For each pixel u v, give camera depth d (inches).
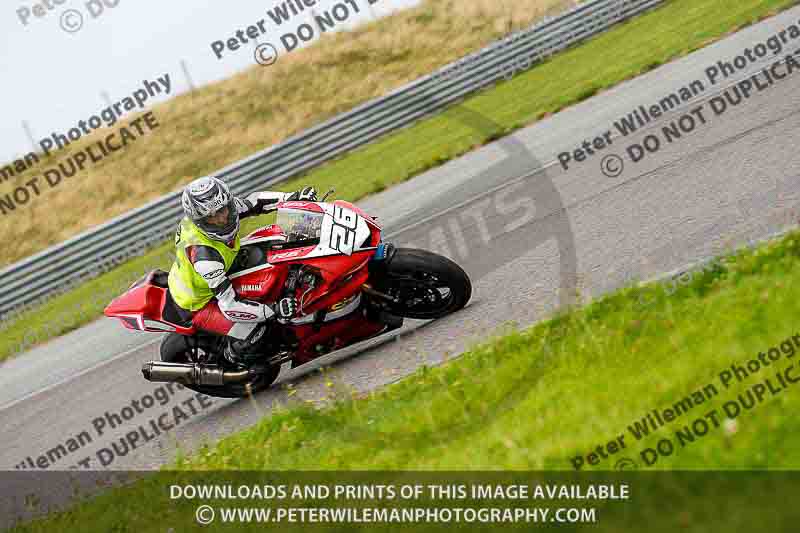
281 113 2748.5
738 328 558.6
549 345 695.1
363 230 855.1
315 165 2155.5
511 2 2728.8
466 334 842.8
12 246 2659.9
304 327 898.1
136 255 2111.2
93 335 1625.2
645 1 2388.0
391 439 671.8
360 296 877.8
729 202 904.3
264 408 916.6
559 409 579.2
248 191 2108.8
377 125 2185.0
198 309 903.7
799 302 551.5
